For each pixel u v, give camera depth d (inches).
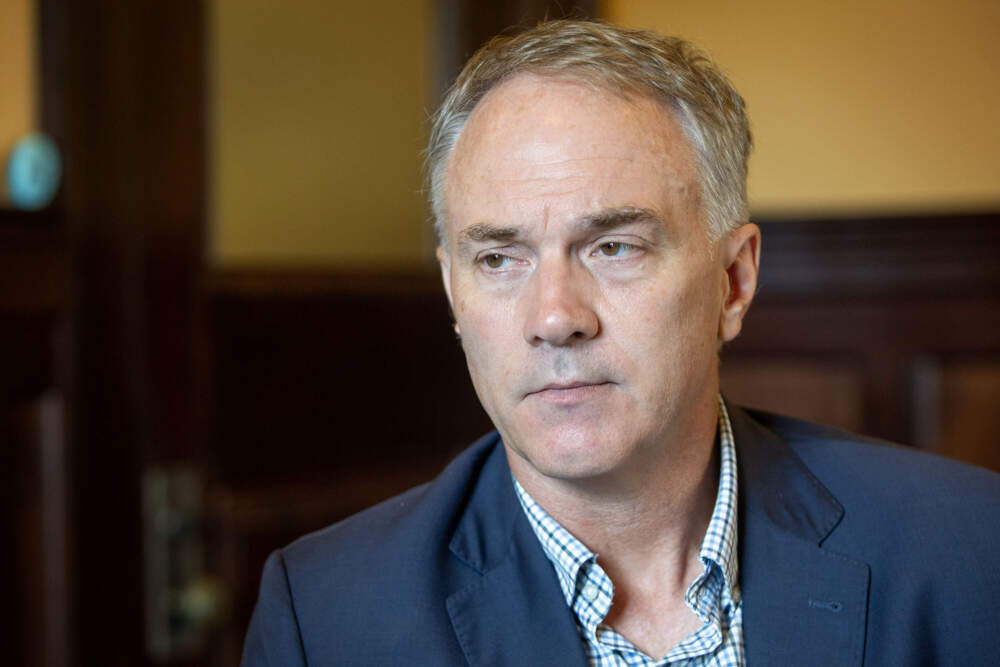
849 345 125.6
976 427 122.3
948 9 121.3
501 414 55.2
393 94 116.6
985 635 56.4
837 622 56.4
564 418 52.9
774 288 127.7
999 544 58.7
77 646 92.3
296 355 107.7
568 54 54.1
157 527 97.4
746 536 59.2
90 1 92.5
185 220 99.3
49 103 90.3
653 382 53.1
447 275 61.9
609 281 52.8
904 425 124.3
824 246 125.0
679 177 53.9
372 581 59.9
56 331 91.1
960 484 61.7
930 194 123.4
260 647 61.1
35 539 90.4
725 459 60.3
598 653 57.1
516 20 124.0
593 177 52.1
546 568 57.9
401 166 118.1
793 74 126.4
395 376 117.8
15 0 88.0
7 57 87.7
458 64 121.3
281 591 61.7
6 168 87.7
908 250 122.3
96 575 93.7
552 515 58.2
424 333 121.6
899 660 55.6
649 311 52.6
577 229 52.2
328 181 111.0
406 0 117.2
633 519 56.8
